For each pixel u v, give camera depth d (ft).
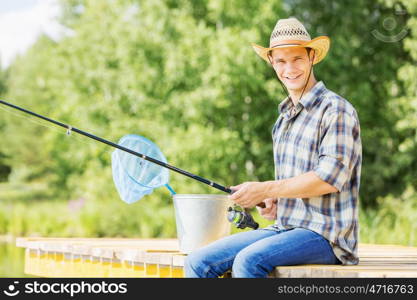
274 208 16.81
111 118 61.26
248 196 14.87
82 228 61.77
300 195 14.60
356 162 14.99
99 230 61.36
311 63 15.85
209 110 53.93
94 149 60.59
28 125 109.70
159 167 17.51
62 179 85.05
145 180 17.40
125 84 57.77
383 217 50.85
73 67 66.28
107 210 61.26
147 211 59.62
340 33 58.39
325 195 14.89
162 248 18.98
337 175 14.40
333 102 14.92
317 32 58.85
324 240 14.74
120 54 57.31
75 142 67.26
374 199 59.62
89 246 19.85
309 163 15.14
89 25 65.05
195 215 16.19
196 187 55.06
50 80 71.56
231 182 56.95
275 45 15.76
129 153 17.30
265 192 14.74
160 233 58.23
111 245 20.38
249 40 51.75
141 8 58.08
